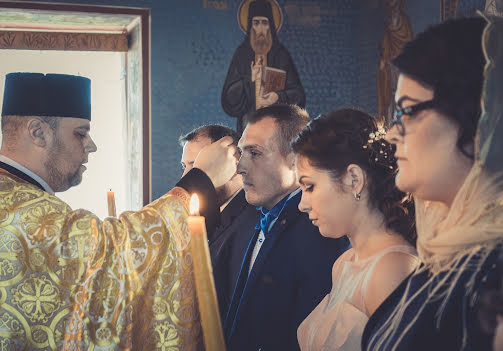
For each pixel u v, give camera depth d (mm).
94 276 1346
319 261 1369
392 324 765
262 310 1423
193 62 4191
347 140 1008
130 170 4398
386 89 4156
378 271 916
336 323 966
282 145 1479
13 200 1380
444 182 666
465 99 626
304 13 4434
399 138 694
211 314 687
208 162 1525
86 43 4172
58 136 1514
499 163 619
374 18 4297
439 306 682
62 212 1404
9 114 1491
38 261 1336
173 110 4148
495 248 616
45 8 3807
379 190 994
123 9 4004
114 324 1347
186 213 1462
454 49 636
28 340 1317
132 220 1415
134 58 4238
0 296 1306
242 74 4297
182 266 1437
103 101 4535
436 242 685
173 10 4145
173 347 1409
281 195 1501
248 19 4309
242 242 1734
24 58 4305
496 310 549
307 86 4441
